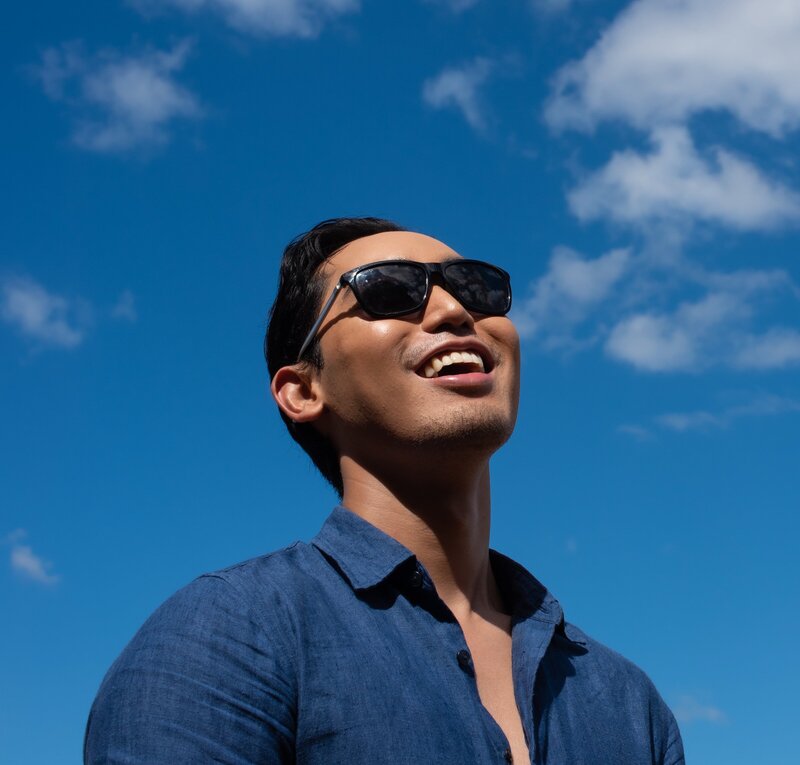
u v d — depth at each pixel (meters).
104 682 2.73
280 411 3.66
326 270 3.67
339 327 3.45
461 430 3.16
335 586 2.95
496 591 3.35
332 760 2.55
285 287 3.77
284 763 2.58
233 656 2.65
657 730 3.19
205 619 2.72
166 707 2.56
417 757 2.55
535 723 2.86
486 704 2.85
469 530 3.25
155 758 2.49
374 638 2.79
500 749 2.68
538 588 3.27
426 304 3.39
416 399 3.22
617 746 2.98
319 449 3.63
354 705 2.61
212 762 2.50
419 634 2.87
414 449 3.21
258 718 2.57
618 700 3.13
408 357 3.30
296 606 2.80
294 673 2.66
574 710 2.99
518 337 3.54
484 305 3.46
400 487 3.27
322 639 2.74
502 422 3.23
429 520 3.23
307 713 2.60
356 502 3.32
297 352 3.68
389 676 2.69
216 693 2.59
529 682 2.91
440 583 3.17
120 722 2.57
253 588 2.83
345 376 3.40
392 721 2.60
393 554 3.01
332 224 3.85
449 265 3.46
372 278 3.42
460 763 2.59
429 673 2.77
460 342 3.32
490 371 3.41
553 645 3.18
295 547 3.14
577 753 2.86
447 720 2.66
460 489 3.25
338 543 3.09
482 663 2.97
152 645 2.69
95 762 2.58
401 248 3.62
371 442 3.32
